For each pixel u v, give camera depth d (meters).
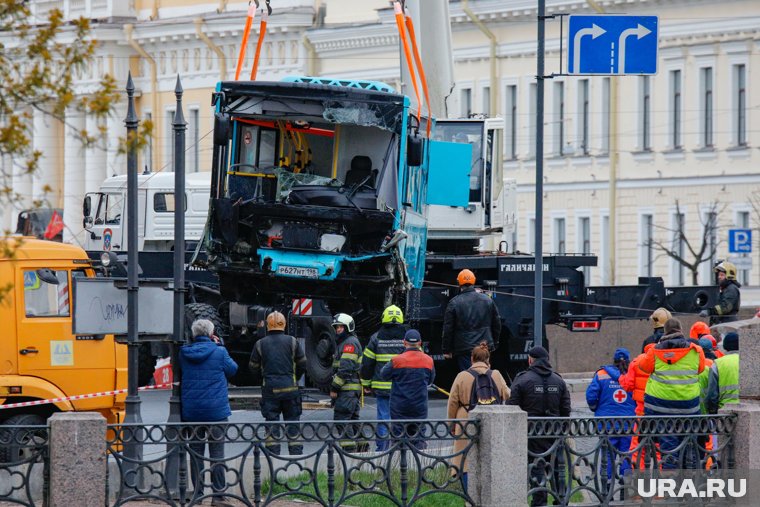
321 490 51.28
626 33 68.44
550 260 87.75
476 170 89.44
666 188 174.50
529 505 48.00
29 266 60.69
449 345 70.56
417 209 77.50
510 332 86.25
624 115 179.00
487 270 86.25
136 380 50.69
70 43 39.75
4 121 37.97
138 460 44.66
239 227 71.81
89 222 99.50
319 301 77.00
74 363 61.25
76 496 43.00
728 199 168.75
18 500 43.00
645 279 92.88
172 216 96.88
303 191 71.44
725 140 169.50
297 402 59.72
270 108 71.12
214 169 71.69
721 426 50.84
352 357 62.66
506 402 51.81
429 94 89.56
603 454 48.88
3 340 60.19
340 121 71.19
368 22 196.12
